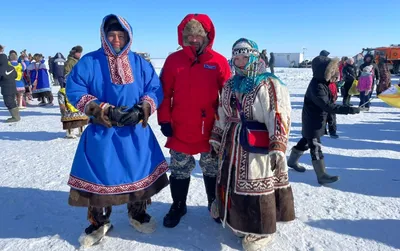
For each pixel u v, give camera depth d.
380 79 11.11
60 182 4.09
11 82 8.20
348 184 4.04
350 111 3.60
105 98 2.55
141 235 2.87
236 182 2.56
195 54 2.81
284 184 2.76
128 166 2.56
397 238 2.80
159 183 2.72
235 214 2.59
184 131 2.88
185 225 3.05
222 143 2.72
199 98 2.80
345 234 2.87
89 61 2.52
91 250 2.65
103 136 2.52
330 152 5.51
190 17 2.76
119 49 2.55
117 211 3.33
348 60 10.29
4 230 2.95
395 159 5.11
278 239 2.78
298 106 11.34
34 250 2.64
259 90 2.48
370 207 3.39
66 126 6.28
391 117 9.25
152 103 2.58
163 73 2.89
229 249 2.66
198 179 4.21
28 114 9.62
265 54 14.13
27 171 4.50
